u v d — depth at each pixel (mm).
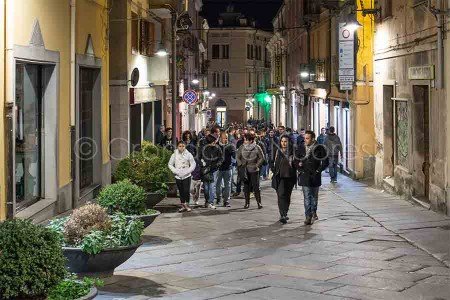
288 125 55344
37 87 13586
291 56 53188
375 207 17141
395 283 9109
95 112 18234
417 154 17609
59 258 6957
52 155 13750
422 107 17578
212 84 82875
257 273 9789
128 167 15062
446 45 14742
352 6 25859
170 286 8883
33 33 12195
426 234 12750
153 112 28281
